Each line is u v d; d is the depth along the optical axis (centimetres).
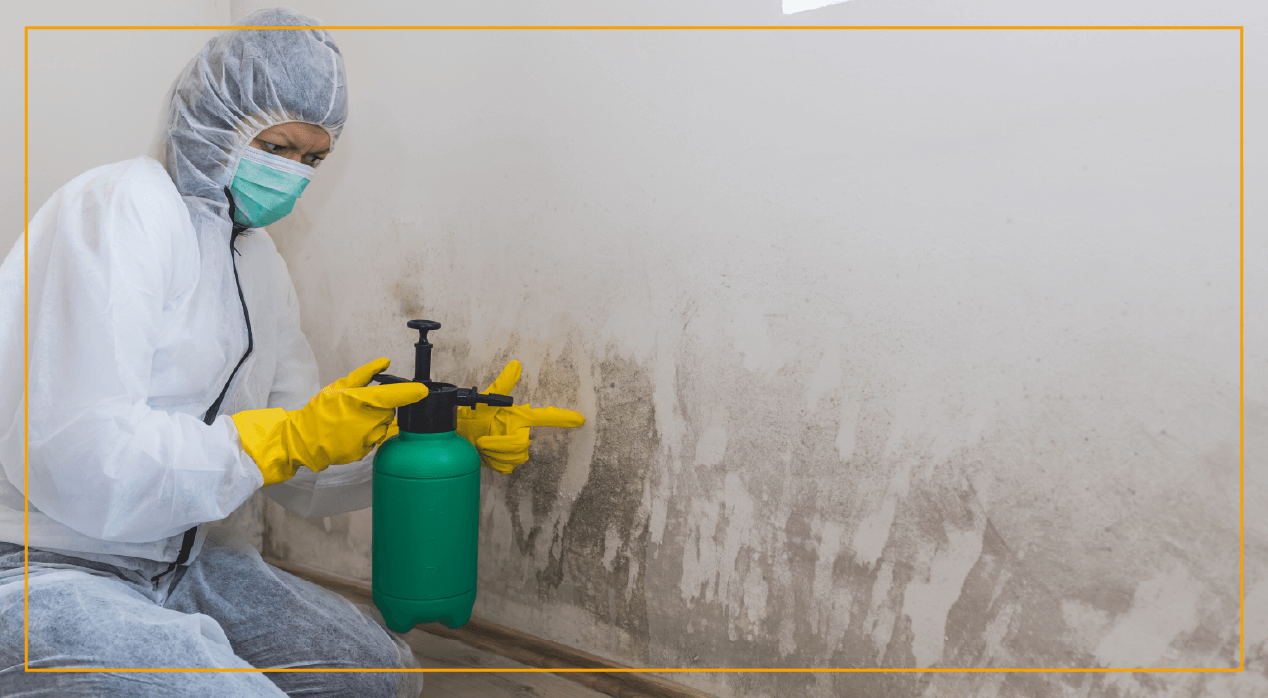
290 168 94
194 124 88
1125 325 80
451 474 100
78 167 130
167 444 80
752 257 100
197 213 93
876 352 94
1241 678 78
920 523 93
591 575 119
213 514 84
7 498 84
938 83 87
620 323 111
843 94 92
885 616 96
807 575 101
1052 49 81
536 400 120
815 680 102
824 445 98
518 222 119
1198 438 77
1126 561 82
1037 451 85
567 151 113
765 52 97
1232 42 73
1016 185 83
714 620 109
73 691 76
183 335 90
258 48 87
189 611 101
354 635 104
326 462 87
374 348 136
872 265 93
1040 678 88
